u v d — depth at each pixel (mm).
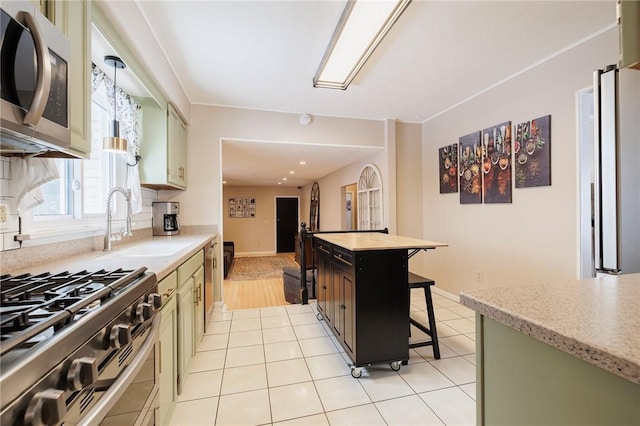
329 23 1900
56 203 1686
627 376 445
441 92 3080
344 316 2096
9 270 1243
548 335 571
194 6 1737
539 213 2494
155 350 1159
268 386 1837
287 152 4199
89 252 1858
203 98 3180
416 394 1761
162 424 1391
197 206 3281
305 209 9109
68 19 1127
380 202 4160
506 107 2785
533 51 2299
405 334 1984
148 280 1130
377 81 2793
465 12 1827
